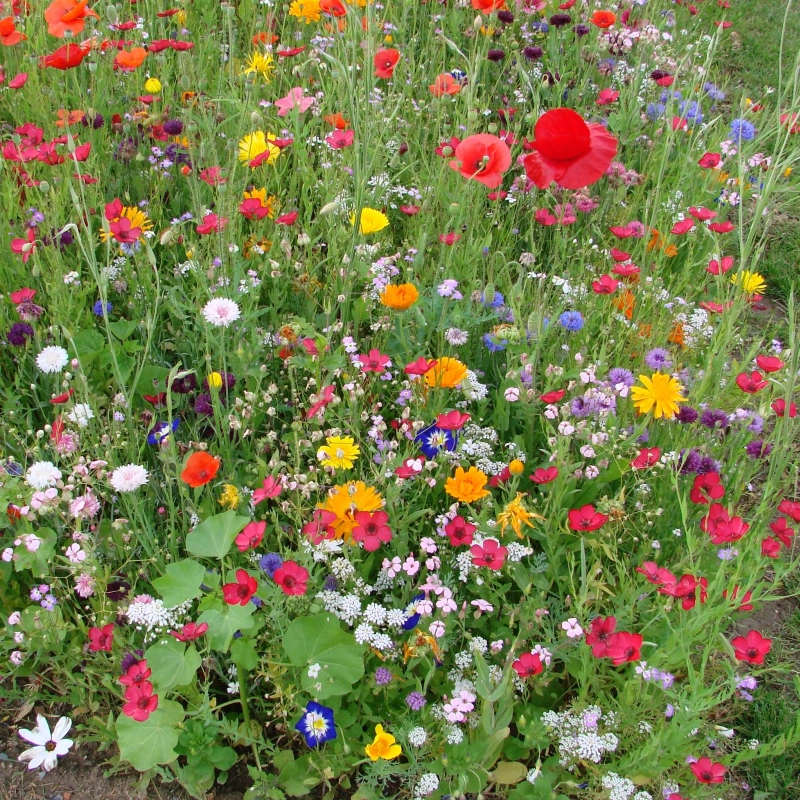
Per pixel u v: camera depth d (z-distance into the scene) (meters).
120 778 1.20
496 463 1.37
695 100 2.20
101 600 1.20
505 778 1.19
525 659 1.17
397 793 1.18
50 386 1.41
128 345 1.40
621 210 1.86
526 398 1.36
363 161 1.45
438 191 1.67
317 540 1.18
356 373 1.43
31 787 1.18
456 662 1.22
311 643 1.17
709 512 1.26
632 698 1.18
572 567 1.25
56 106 1.73
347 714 1.20
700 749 1.21
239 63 1.90
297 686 1.20
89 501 1.20
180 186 1.74
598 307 1.59
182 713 1.15
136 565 1.27
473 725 1.17
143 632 1.22
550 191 1.71
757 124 2.23
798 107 1.49
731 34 2.99
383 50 1.71
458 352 1.53
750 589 1.30
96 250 1.59
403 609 1.24
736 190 1.91
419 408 1.37
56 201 1.48
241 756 1.22
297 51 1.85
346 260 1.44
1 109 1.83
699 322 1.60
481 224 1.74
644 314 1.60
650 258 1.70
